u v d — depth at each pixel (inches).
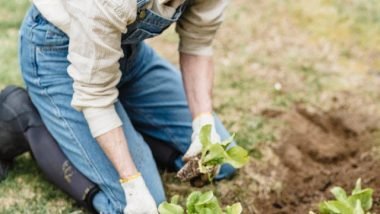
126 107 125.5
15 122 119.3
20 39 114.7
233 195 124.4
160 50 165.2
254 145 136.3
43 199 120.4
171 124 126.2
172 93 126.1
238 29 174.7
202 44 115.2
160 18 101.6
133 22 100.5
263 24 177.3
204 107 113.3
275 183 127.7
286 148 136.3
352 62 164.1
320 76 158.6
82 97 100.7
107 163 111.8
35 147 118.0
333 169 132.3
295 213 121.6
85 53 97.9
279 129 141.3
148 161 113.7
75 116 111.7
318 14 181.2
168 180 126.6
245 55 164.9
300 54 166.1
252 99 149.6
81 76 99.2
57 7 104.8
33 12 110.7
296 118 145.2
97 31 96.0
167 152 127.3
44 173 120.2
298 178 129.4
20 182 123.7
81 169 114.0
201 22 110.8
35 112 119.6
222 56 164.2
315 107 148.5
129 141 111.9
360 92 153.7
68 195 120.3
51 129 115.2
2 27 168.6
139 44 116.6
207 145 102.8
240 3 186.2
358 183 113.5
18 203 119.3
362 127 143.1
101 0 94.5
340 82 156.9
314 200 124.5
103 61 98.1
